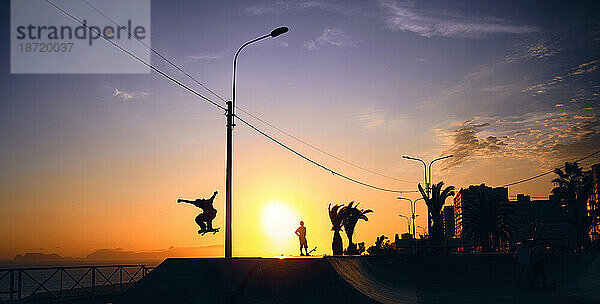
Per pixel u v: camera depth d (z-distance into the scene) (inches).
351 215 1911.9
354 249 1931.6
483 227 2517.2
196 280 650.2
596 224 2647.6
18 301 594.6
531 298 785.6
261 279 660.7
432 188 2198.6
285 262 697.0
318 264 711.1
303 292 655.8
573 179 2805.1
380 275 1006.4
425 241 1921.8
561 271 1129.4
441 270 1206.9
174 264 681.6
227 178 889.5
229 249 864.9
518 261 995.3
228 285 642.8
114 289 803.4
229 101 932.0
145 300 620.1
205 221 797.2
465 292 888.3
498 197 2549.2
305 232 1101.7
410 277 1104.2
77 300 692.1
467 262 1227.2
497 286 1007.0
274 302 628.1
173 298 621.3
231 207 880.9
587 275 1001.5
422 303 726.5
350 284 703.1
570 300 754.2
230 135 918.4
